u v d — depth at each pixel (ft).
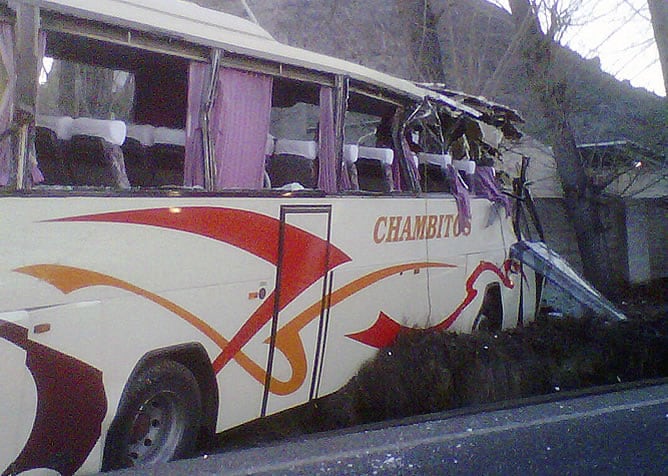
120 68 22.94
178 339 18.80
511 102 59.06
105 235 16.98
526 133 59.06
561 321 35.35
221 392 20.30
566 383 28.25
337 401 24.75
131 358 17.62
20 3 15.70
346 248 24.62
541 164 60.08
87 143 19.74
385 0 62.03
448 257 30.53
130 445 18.22
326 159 24.13
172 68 21.85
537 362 28.60
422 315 28.78
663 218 68.80
